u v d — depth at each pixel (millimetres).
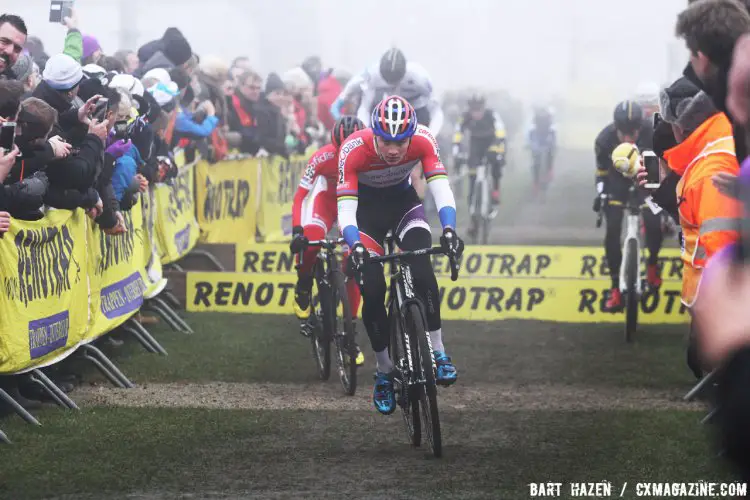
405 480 12188
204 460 12969
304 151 37375
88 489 11664
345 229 14391
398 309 14180
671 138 14250
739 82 5562
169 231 25328
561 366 19656
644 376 18703
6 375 14641
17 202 14000
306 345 21453
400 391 14102
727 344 5082
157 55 25062
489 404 16484
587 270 27391
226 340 21719
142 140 19859
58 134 15461
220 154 29391
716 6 10781
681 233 14586
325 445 13867
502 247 27531
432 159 14859
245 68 32719
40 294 15094
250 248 28656
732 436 5090
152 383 17641
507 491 11742
